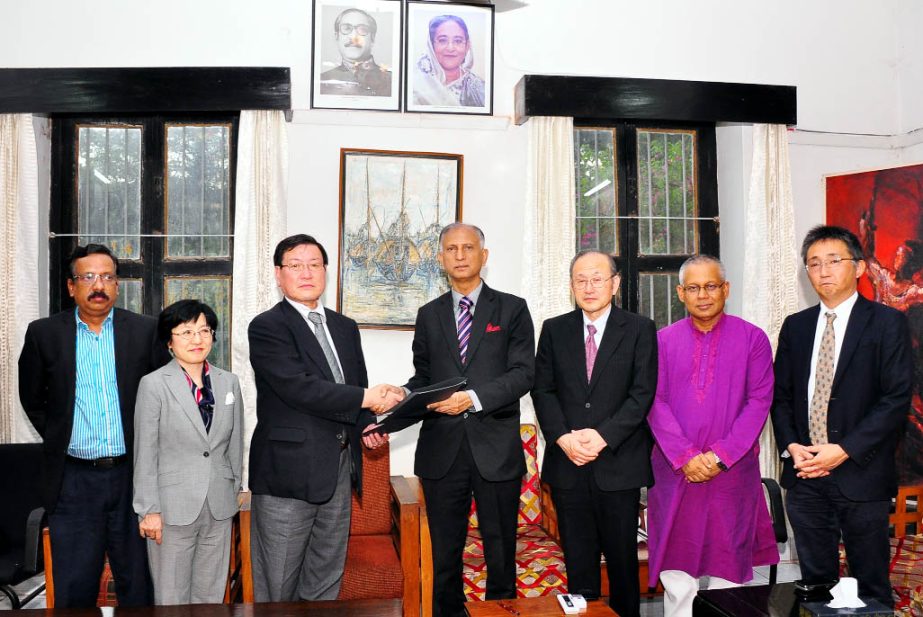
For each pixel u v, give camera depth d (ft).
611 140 13.65
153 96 11.64
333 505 8.52
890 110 14.11
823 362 8.70
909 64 13.94
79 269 8.52
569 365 9.08
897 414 8.17
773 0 13.84
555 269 12.50
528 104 12.25
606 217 13.55
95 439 8.59
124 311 9.07
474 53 12.76
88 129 12.65
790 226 12.92
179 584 8.05
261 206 11.86
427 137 12.73
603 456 8.66
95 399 8.64
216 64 12.51
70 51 12.27
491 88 12.79
